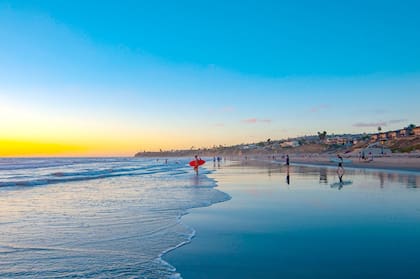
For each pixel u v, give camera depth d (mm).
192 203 15703
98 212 13375
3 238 9219
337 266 6680
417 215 11703
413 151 109812
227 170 52031
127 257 7527
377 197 16641
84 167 69750
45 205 15367
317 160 96250
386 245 8055
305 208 13617
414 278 6016
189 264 7027
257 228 10156
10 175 41812
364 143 170125
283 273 6410
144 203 15836
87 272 6566
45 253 7836
